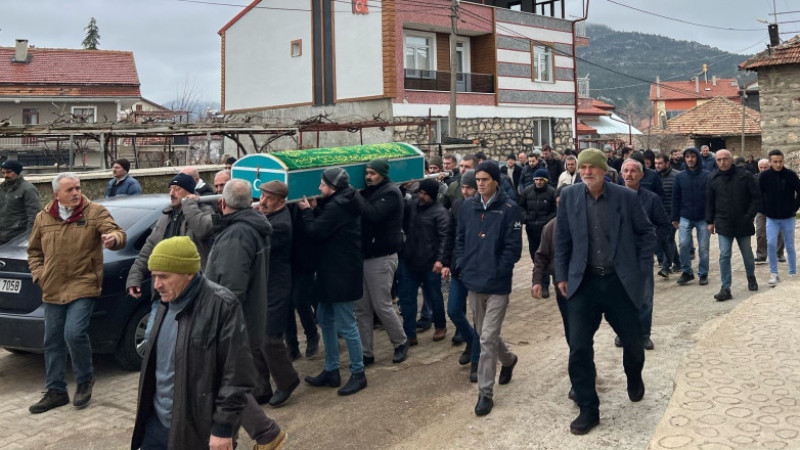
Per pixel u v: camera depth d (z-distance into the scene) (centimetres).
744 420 414
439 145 1839
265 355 539
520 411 515
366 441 480
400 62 2170
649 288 633
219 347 323
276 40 2505
